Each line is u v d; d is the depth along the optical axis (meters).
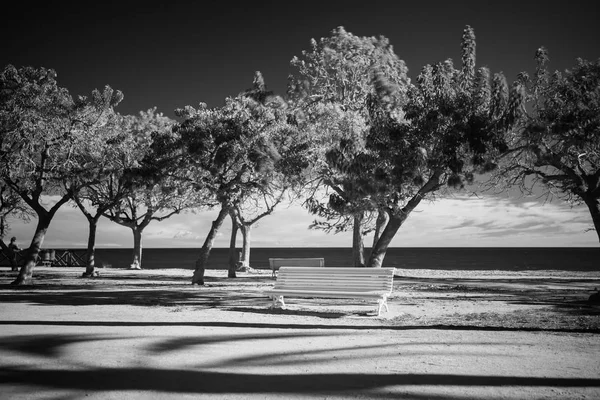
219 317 11.59
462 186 15.77
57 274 33.34
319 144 18.94
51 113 22.02
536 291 18.98
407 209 17.22
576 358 6.79
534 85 15.24
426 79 15.39
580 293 17.91
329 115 18.69
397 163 14.88
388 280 12.17
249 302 15.34
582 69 14.37
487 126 14.23
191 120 21.38
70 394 5.38
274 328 9.88
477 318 10.99
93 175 23.73
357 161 15.24
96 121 23.61
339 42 25.64
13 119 20.31
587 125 13.77
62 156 23.50
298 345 7.99
